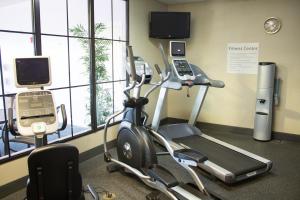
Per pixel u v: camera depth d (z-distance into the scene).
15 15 4.98
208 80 4.17
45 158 1.70
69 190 1.84
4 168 2.69
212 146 3.88
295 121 4.59
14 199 2.67
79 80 4.16
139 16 4.69
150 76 3.39
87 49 3.86
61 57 4.13
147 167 2.85
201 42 5.22
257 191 2.90
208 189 2.91
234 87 5.03
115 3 4.29
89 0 3.62
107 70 4.27
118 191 2.87
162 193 2.74
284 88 4.60
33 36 2.92
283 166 3.57
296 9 4.36
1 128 3.46
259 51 4.73
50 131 2.48
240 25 4.82
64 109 2.73
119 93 4.52
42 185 1.75
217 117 5.28
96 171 3.37
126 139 3.16
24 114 2.42
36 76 2.53
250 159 3.37
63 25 4.25
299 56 4.43
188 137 4.30
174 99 5.69
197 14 5.18
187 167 2.71
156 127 4.18
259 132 4.61
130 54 3.05
